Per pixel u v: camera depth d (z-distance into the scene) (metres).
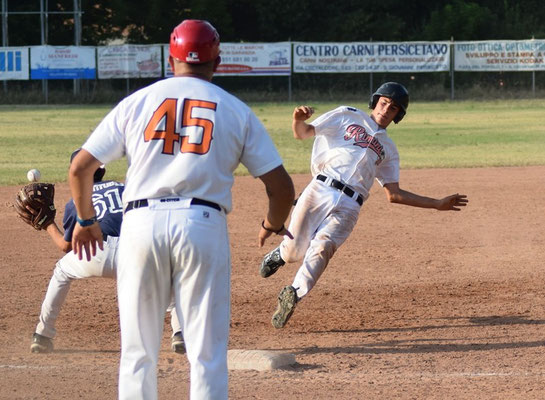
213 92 7.58
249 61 75.62
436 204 13.20
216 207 7.49
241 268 17.64
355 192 12.97
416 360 11.62
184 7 93.19
